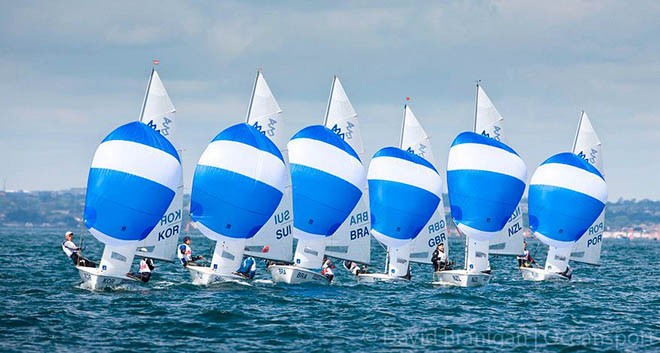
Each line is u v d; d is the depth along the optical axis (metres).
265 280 172.00
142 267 160.25
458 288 172.00
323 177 167.12
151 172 144.88
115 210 144.50
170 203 148.25
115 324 122.50
